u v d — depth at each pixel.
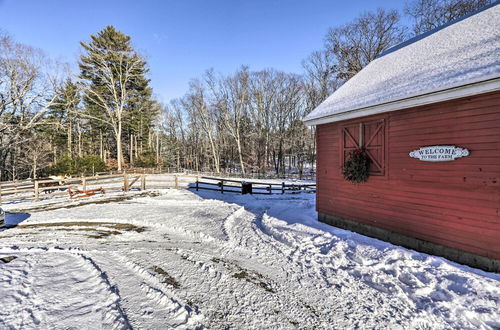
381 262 4.50
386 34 23.28
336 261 4.65
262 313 3.16
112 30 28.69
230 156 40.03
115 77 30.20
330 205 7.33
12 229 7.20
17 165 27.88
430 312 3.09
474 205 4.15
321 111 7.27
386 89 5.68
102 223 7.85
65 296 3.48
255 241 6.02
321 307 3.29
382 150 5.72
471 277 3.72
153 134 45.53
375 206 5.94
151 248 5.57
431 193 4.77
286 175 31.42
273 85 34.59
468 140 4.20
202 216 8.58
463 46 5.30
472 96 4.12
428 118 4.77
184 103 39.66
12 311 3.07
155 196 13.09
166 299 3.40
